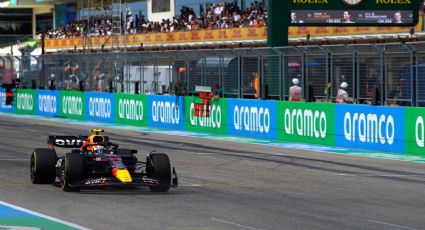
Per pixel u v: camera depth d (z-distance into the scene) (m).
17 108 145.00
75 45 198.00
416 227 35.41
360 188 49.19
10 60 148.00
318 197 44.88
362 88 79.25
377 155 71.94
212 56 98.56
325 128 82.00
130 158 45.47
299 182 52.03
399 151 73.31
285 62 88.19
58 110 132.12
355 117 78.31
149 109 109.94
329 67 82.75
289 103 86.56
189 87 102.94
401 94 75.00
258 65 91.62
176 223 35.16
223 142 85.75
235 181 52.12
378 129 75.75
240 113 93.75
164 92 107.50
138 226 34.16
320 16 101.00
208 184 50.22
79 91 126.06
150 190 46.34
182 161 64.88
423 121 70.81
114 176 43.97
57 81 133.00
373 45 76.94
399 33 119.38
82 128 106.31
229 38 153.00
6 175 53.06
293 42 135.38
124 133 98.44
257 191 47.09
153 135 95.44
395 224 36.09
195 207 40.16
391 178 54.81
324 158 69.12
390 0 104.19
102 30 198.62
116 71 117.56
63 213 37.50
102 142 46.00
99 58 121.06
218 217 37.09
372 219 37.41
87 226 33.94
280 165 62.97
